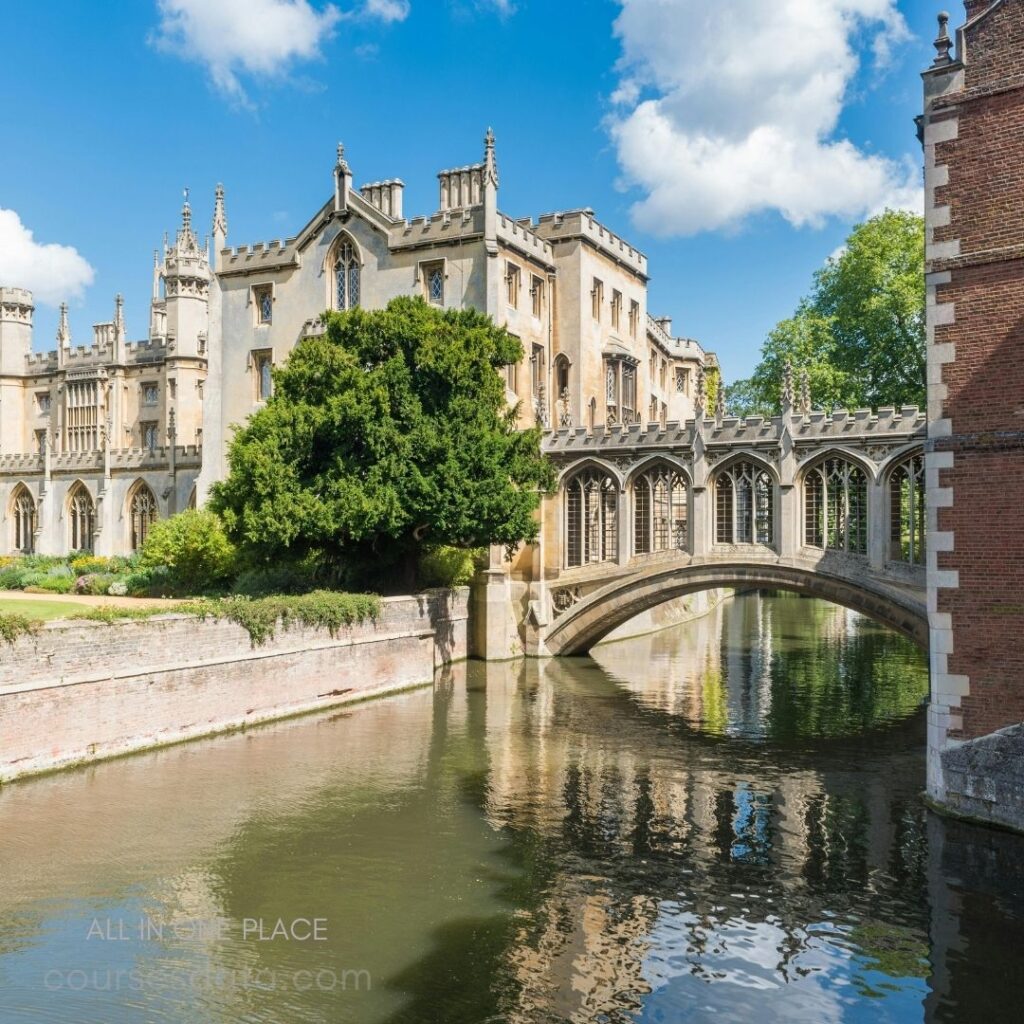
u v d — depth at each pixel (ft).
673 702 97.09
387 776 67.97
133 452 181.37
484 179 129.49
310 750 74.49
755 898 47.09
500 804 61.98
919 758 74.69
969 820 55.26
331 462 103.24
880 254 159.94
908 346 154.30
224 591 124.98
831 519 109.70
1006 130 52.80
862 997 37.73
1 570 164.45
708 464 106.83
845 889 47.96
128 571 147.84
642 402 170.81
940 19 54.70
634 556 113.70
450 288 132.57
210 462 152.76
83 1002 37.29
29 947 41.68
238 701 81.05
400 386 101.60
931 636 55.98
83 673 67.46
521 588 123.34
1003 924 43.78
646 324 176.04
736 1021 36.11
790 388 101.19
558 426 146.20
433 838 55.47
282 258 147.13
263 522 98.89
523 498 103.76
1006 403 52.60
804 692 103.81
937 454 54.85
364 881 49.11
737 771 70.64
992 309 53.06
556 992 38.11
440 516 99.09
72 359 220.64
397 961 40.65
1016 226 52.37
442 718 87.51
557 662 120.16
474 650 121.70
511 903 46.57
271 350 148.25
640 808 61.46
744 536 112.27
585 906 46.24
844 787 66.28
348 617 93.50
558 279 147.64
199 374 203.92
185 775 66.59
